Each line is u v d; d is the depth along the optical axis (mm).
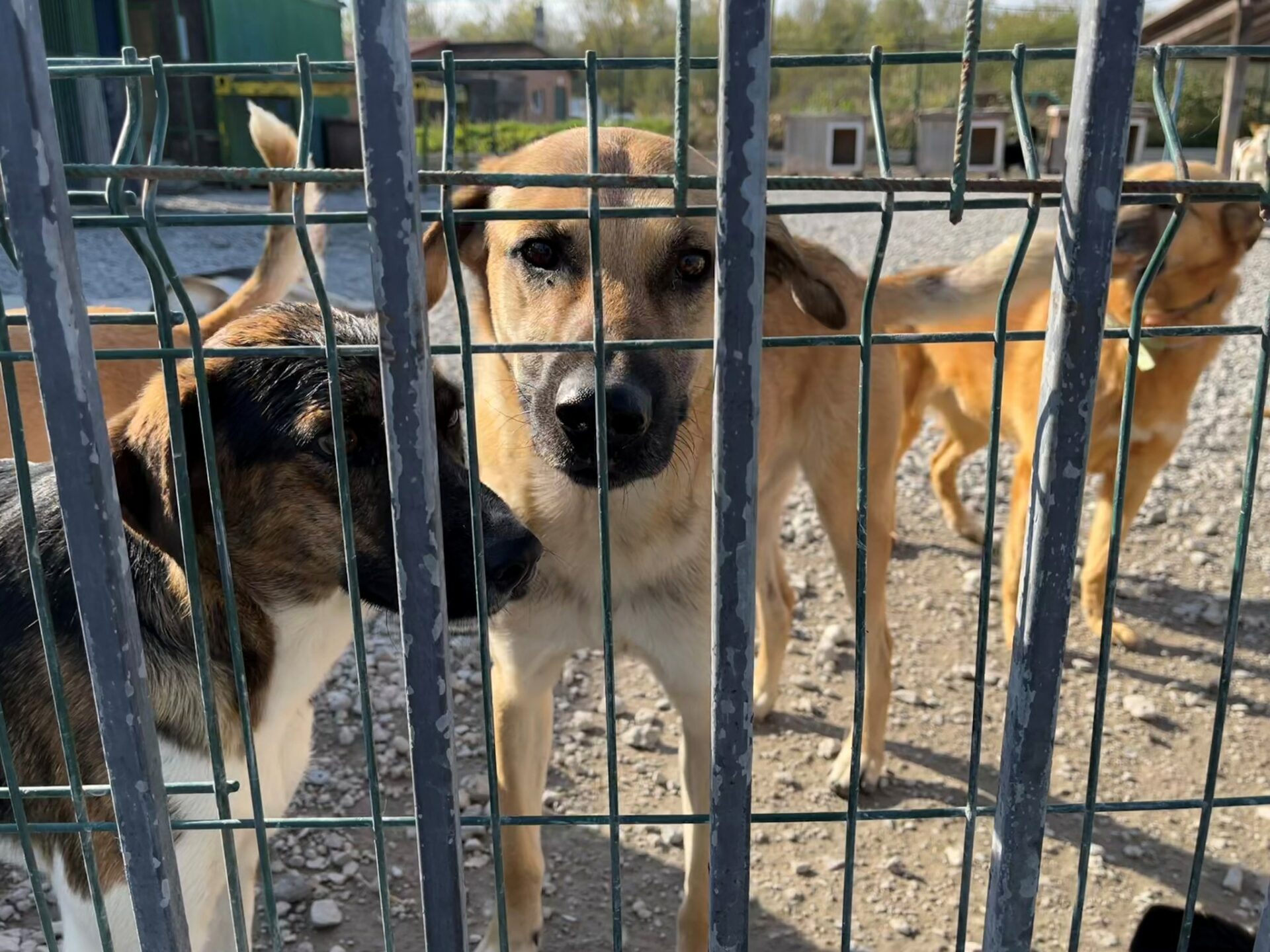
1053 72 5125
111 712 402
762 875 896
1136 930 722
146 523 582
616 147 749
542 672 796
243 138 6098
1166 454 1269
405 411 375
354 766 1010
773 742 1088
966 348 1388
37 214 350
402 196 356
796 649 1255
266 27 6281
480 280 828
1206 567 1448
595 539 742
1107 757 1049
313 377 628
